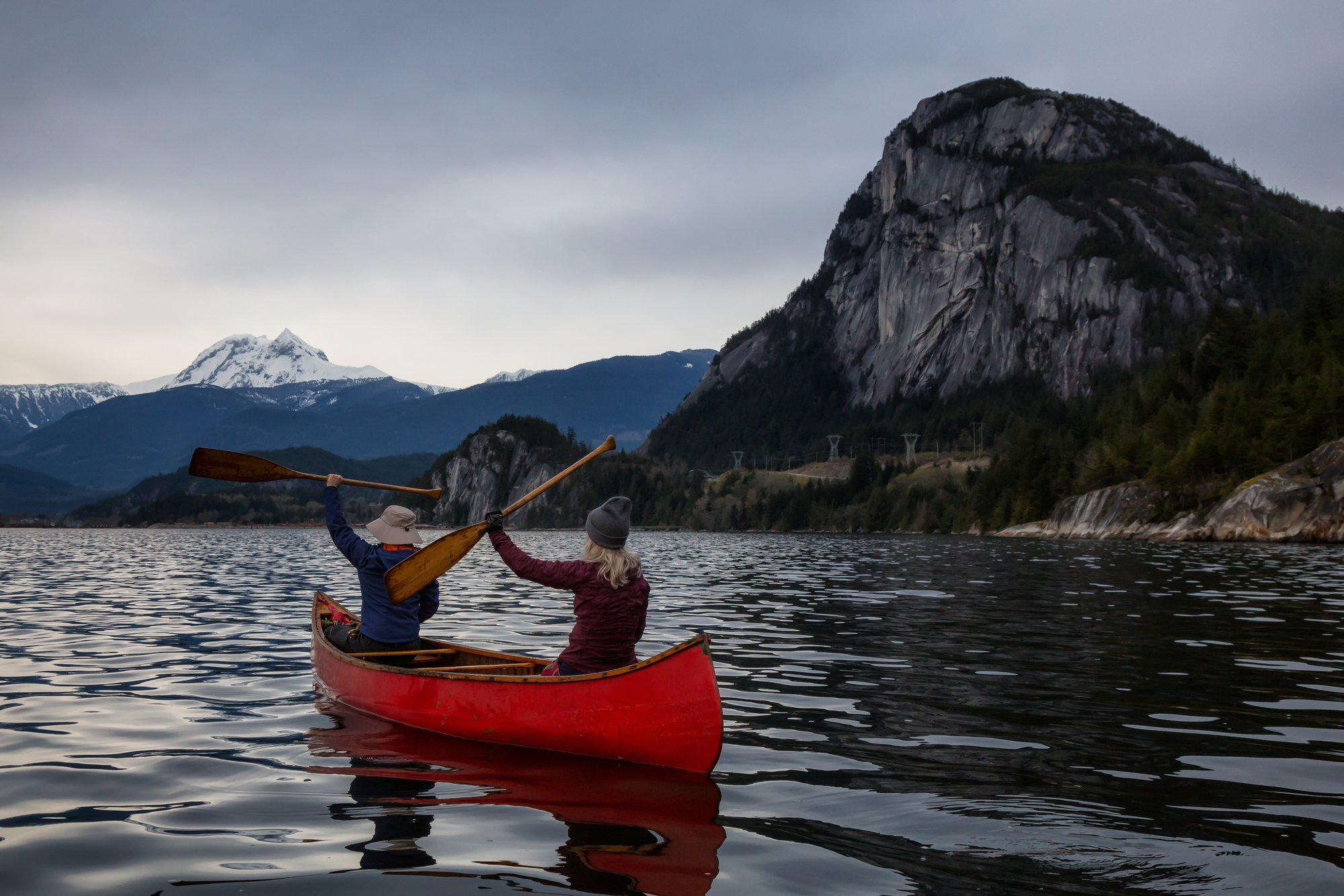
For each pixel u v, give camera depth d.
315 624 9.57
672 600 18.25
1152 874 4.19
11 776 5.85
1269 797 5.38
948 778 5.79
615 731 6.18
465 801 5.38
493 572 28.59
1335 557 41.22
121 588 21.80
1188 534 79.75
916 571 29.55
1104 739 6.79
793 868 4.29
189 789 5.60
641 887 4.08
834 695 8.46
